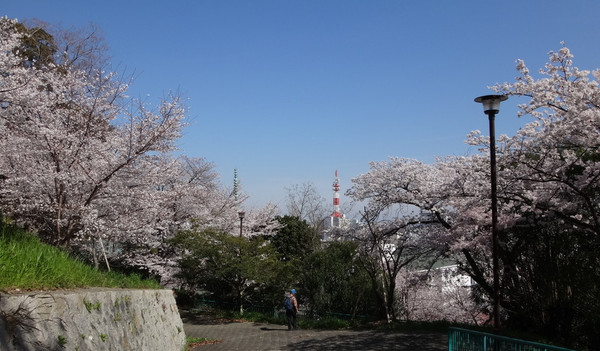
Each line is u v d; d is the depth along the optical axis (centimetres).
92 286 654
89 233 1183
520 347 666
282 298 1942
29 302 427
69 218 1150
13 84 1014
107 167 1182
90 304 552
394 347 1180
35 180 1074
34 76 1118
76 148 1112
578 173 1092
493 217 880
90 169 1166
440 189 1342
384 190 1542
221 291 2191
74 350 479
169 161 1535
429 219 1552
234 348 1277
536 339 966
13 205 1154
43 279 521
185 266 1969
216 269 1970
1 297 398
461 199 1316
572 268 1025
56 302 475
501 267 1227
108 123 1242
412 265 1867
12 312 403
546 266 1096
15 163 1128
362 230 1789
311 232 2553
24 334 408
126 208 1302
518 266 1212
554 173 1028
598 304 956
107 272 957
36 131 1077
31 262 539
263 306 2081
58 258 669
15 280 466
